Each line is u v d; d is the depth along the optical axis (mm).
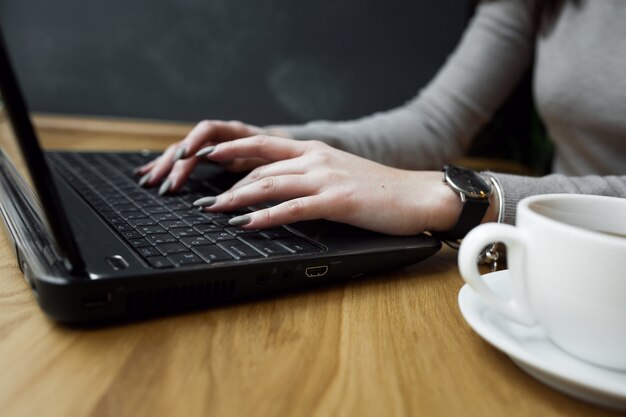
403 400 341
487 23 1117
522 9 1096
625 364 354
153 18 1589
